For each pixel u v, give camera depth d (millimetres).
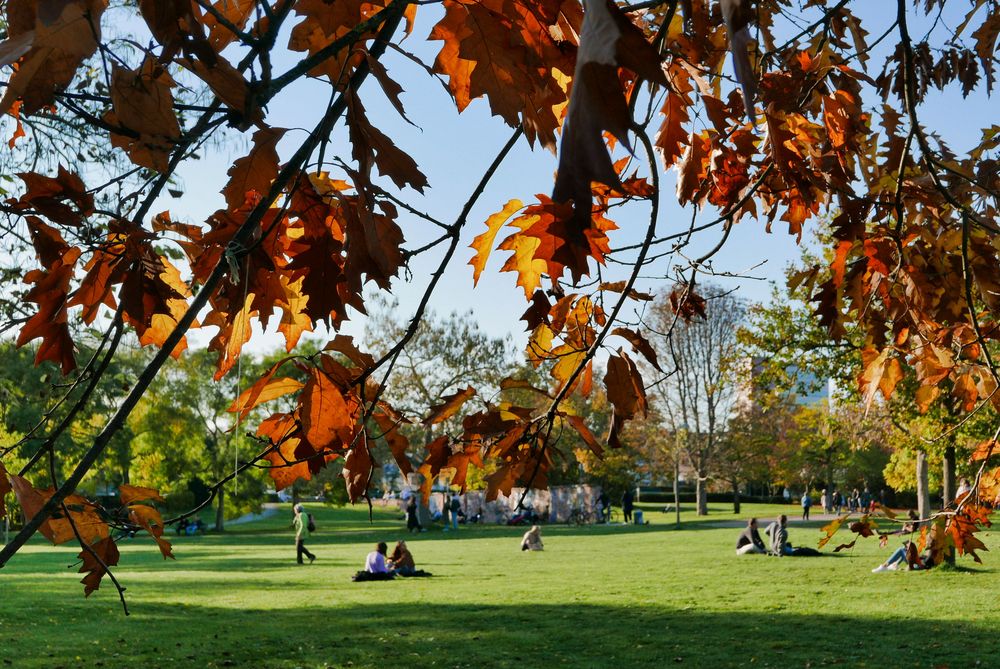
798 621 13117
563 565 23203
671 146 2027
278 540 40750
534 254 1849
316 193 1541
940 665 10031
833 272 2371
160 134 1115
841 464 57625
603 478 55406
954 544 2949
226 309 1767
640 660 10844
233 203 1396
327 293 1593
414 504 45656
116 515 1792
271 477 1650
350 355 1638
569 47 1396
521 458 2082
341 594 17250
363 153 1387
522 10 1386
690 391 40000
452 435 2068
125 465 36562
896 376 2633
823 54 2410
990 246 2494
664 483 84312
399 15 1375
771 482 65625
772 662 10469
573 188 848
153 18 1051
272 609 15086
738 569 20828
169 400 39438
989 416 13352
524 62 1336
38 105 954
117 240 1562
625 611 14602
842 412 32844
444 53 1376
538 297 2045
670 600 15703
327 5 1279
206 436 45781
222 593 17344
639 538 34844
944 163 2518
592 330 2141
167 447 42156
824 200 2312
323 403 1655
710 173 2355
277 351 32406
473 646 11836
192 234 1688
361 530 49906
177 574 21594
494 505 52781
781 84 2125
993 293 2488
